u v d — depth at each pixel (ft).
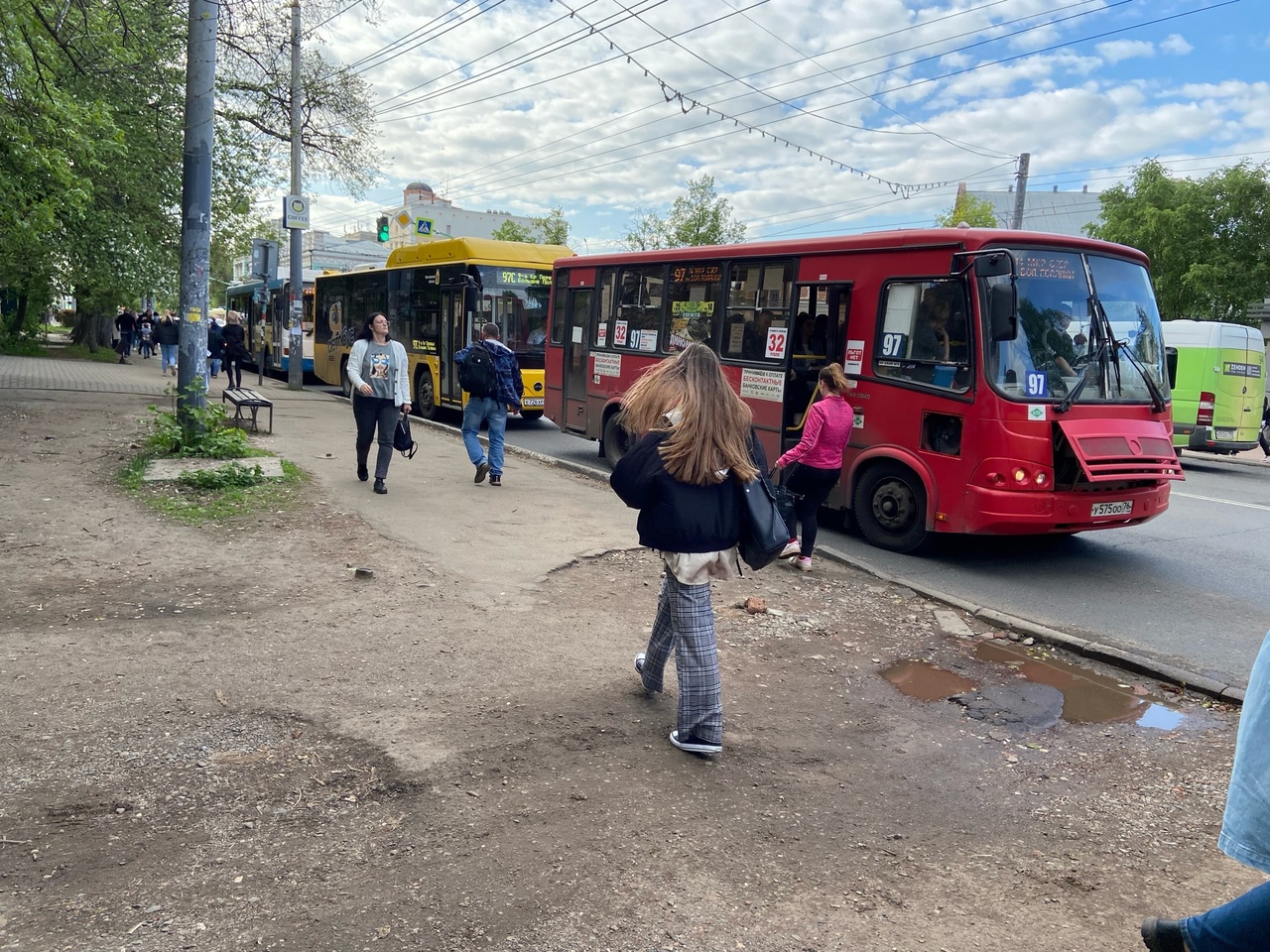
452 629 17.70
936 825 11.84
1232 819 6.68
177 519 24.64
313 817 10.83
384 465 29.48
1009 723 15.61
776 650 18.48
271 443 38.83
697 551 12.67
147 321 118.93
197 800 11.01
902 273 27.68
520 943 8.77
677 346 36.50
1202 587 25.35
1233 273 93.04
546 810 11.31
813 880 10.28
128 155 54.90
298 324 72.33
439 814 11.05
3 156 37.17
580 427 42.86
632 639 17.97
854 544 29.63
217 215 68.23
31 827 10.22
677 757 13.07
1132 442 25.62
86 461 32.27
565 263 43.70
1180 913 10.02
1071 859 11.15
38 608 17.26
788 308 31.45
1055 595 24.26
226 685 14.34
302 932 8.70
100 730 12.57
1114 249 27.81
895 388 27.81
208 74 31.99
